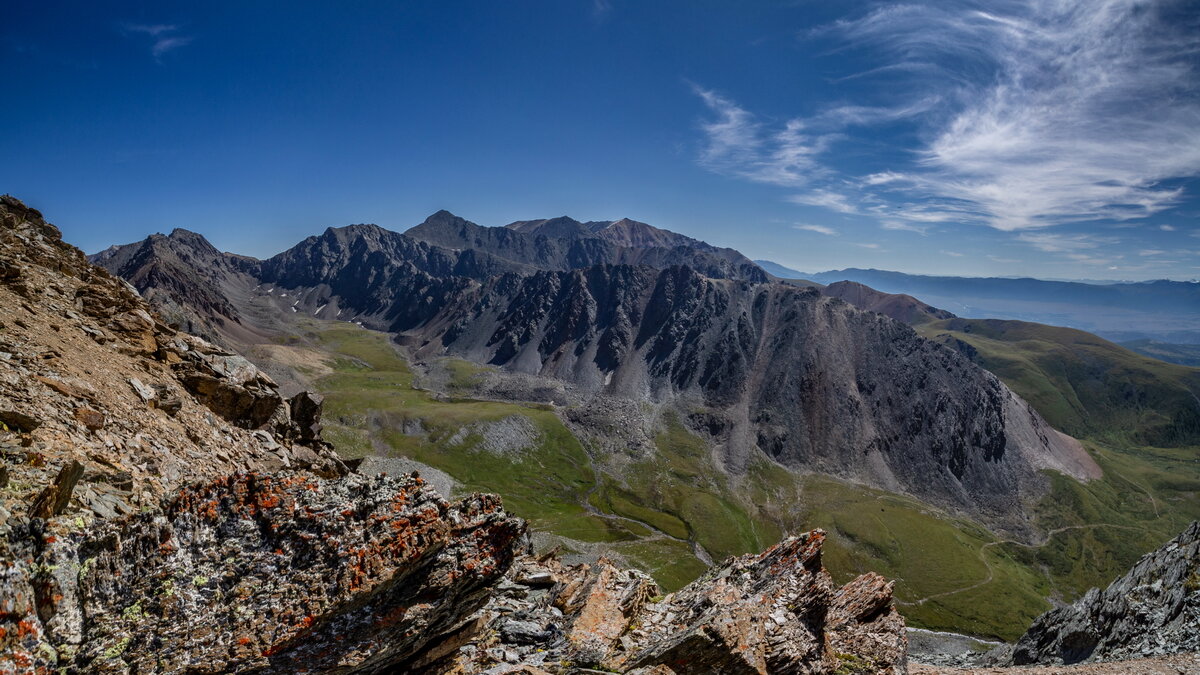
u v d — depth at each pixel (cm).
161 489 2025
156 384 2939
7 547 920
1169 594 4650
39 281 3291
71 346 2683
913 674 3262
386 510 1283
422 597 1258
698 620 2077
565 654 1823
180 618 1032
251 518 1176
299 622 1116
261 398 3572
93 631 949
